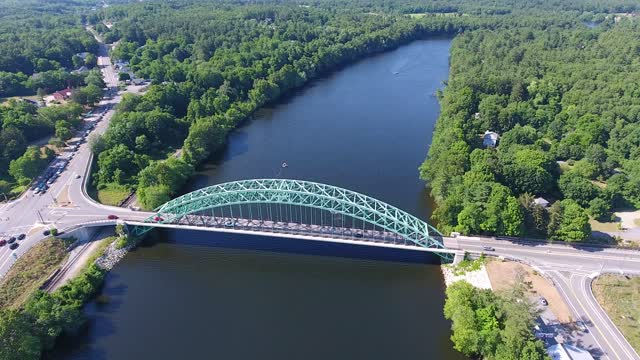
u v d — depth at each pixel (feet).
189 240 476.54
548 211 435.12
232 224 451.94
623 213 481.46
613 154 569.23
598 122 613.11
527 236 431.02
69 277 415.44
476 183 463.42
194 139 637.71
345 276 420.36
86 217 480.64
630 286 368.89
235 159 644.27
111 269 436.35
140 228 472.03
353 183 570.87
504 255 406.21
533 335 304.71
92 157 613.11
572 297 360.69
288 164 623.36
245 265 440.45
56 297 371.56
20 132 629.92
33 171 565.94
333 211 430.61
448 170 505.66
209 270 434.30
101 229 477.77
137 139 647.15
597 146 558.97
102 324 373.20
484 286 378.94
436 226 471.62
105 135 642.63
